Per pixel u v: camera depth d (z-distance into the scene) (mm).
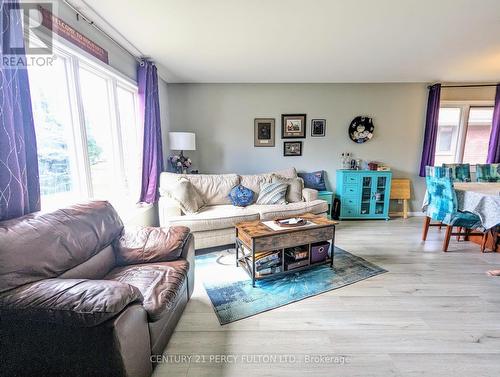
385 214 4340
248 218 3117
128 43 2607
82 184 2115
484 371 1365
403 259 2770
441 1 1887
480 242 3244
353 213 4324
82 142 2078
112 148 2695
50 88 1835
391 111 4422
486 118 4457
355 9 1998
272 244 2209
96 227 1664
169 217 2914
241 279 2359
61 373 1031
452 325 1726
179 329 1690
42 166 1788
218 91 4258
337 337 1619
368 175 4227
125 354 1036
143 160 3086
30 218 1320
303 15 2084
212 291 2156
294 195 3805
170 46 2697
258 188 3875
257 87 4285
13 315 980
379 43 2662
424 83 4344
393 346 1542
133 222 2789
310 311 1883
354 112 4414
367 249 3053
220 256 2881
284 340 1597
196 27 2268
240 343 1573
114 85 2621
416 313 1854
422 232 3652
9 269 1062
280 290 2164
